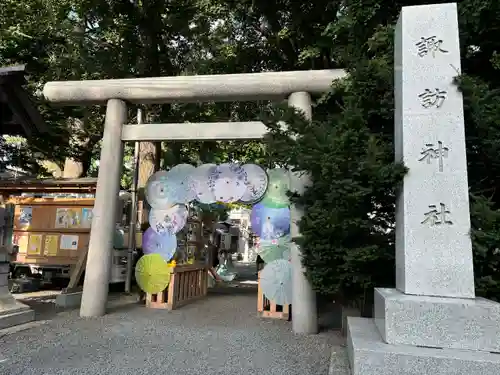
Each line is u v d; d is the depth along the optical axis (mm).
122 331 5660
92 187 9281
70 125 11203
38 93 9414
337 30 5406
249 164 7211
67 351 4641
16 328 5613
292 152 4371
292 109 4504
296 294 5910
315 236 4770
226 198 7230
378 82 4688
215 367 4211
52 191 9648
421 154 3557
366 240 4762
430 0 4895
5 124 6195
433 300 3121
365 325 3752
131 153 14688
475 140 4074
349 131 4070
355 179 4133
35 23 9336
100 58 9617
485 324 2947
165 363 4301
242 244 33094
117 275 9547
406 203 3482
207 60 10031
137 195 9539
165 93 6793
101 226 6746
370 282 4598
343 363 3498
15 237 10305
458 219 3389
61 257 9977
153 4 9242
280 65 9875
